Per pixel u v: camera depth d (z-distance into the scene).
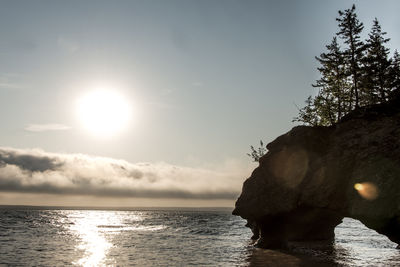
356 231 73.81
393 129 27.52
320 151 32.78
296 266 27.66
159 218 158.62
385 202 23.72
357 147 29.17
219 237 57.44
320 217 41.69
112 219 141.75
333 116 54.34
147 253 36.75
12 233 61.62
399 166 24.34
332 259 31.23
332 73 56.00
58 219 125.94
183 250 39.22
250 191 39.06
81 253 36.78
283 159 36.31
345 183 28.70
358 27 52.53
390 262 29.70
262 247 39.59
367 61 52.28
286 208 34.38
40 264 29.73
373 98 51.91
